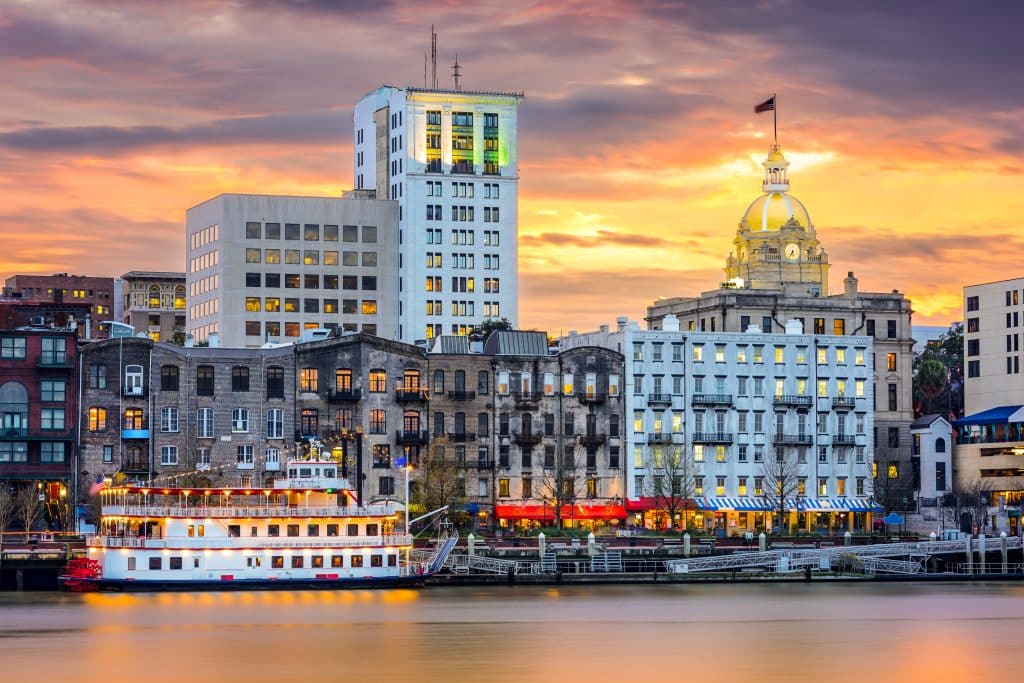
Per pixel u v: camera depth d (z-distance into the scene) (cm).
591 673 16525
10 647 17662
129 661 16912
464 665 16850
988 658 17600
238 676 16238
